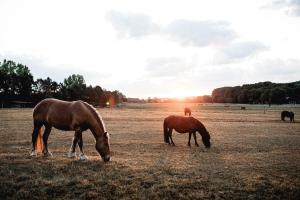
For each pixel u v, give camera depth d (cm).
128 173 922
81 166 987
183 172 954
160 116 4753
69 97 10238
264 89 17812
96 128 1070
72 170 933
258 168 1041
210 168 1027
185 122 1591
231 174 942
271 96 15388
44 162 1025
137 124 3016
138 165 1039
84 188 783
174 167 1023
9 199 709
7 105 8181
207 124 3209
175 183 827
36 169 932
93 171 928
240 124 3266
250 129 2666
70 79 11256
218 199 732
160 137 1970
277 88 15625
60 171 919
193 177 898
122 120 3572
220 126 2955
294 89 15612
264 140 1878
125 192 761
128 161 1106
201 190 784
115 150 1400
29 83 9462
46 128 1156
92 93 10738
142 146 1548
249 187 812
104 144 1069
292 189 807
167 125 1634
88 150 1370
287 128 2847
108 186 797
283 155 1327
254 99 17875
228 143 1725
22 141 1580
